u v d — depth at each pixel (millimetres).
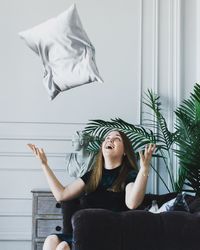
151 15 4285
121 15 4270
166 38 4258
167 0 4285
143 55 4234
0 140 4074
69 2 4246
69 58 2520
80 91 4176
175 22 4262
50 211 3619
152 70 4219
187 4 4277
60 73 2561
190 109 4016
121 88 4199
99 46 4223
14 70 4160
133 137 3754
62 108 4141
